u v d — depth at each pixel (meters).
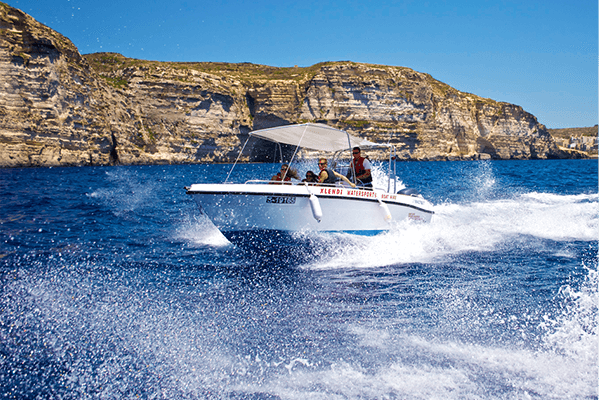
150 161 71.38
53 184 22.20
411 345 3.45
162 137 74.75
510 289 4.88
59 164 53.97
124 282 5.07
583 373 2.99
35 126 51.88
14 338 3.54
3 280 5.01
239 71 112.31
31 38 52.44
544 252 6.73
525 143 118.44
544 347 3.39
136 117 73.19
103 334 3.65
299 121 89.12
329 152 8.94
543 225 9.05
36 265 5.72
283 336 3.64
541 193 17.16
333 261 6.33
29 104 52.12
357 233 7.39
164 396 2.79
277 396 2.77
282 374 3.03
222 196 6.41
